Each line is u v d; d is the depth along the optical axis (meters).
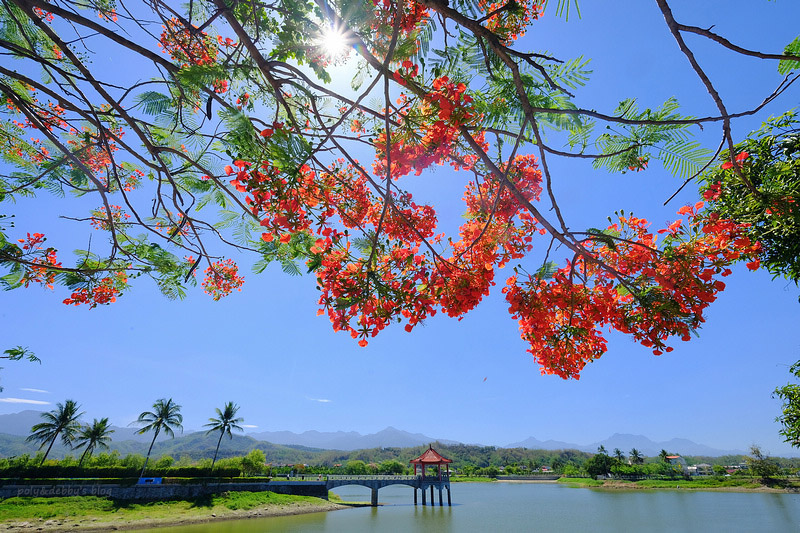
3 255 4.31
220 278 6.45
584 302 3.55
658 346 3.29
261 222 2.88
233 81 3.63
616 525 37.69
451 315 3.30
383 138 3.32
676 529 35.56
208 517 37.09
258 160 2.72
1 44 2.83
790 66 2.42
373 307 2.95
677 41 2.02
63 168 4.40
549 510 49.78
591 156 2.49
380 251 3.32
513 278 3.71
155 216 3.94
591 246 3.58
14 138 4.54
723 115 2.11
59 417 52.41
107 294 5.31
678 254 3.26
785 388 8.44
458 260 3.53
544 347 3.78
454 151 3.40
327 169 3.11
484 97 2.91
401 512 46.94
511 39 2.84
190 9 3.08
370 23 2.68
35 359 4.75
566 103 2.71
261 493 46.88
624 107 2.82
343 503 53.03
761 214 3.44
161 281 5.14
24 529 29.16
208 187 4.02
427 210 4.04
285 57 3.03
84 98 3.11
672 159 2.91
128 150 3.28
